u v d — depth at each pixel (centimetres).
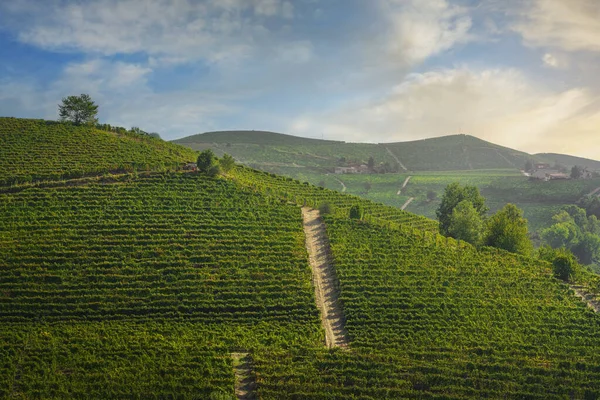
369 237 7906
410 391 4816
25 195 7869
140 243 7044
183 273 6556
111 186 8338
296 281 6569
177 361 5088
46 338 5344
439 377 5022
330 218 8362
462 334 5812
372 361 5231
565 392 4938
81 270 6462
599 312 6525
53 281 6284
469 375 5100
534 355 5512
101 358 5059
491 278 7019
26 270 6334
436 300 6425
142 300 6097
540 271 7438
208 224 7619
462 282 6862
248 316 6031
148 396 4612
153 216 7662
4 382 4641
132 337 5456
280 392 4731
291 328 5841
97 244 6944
